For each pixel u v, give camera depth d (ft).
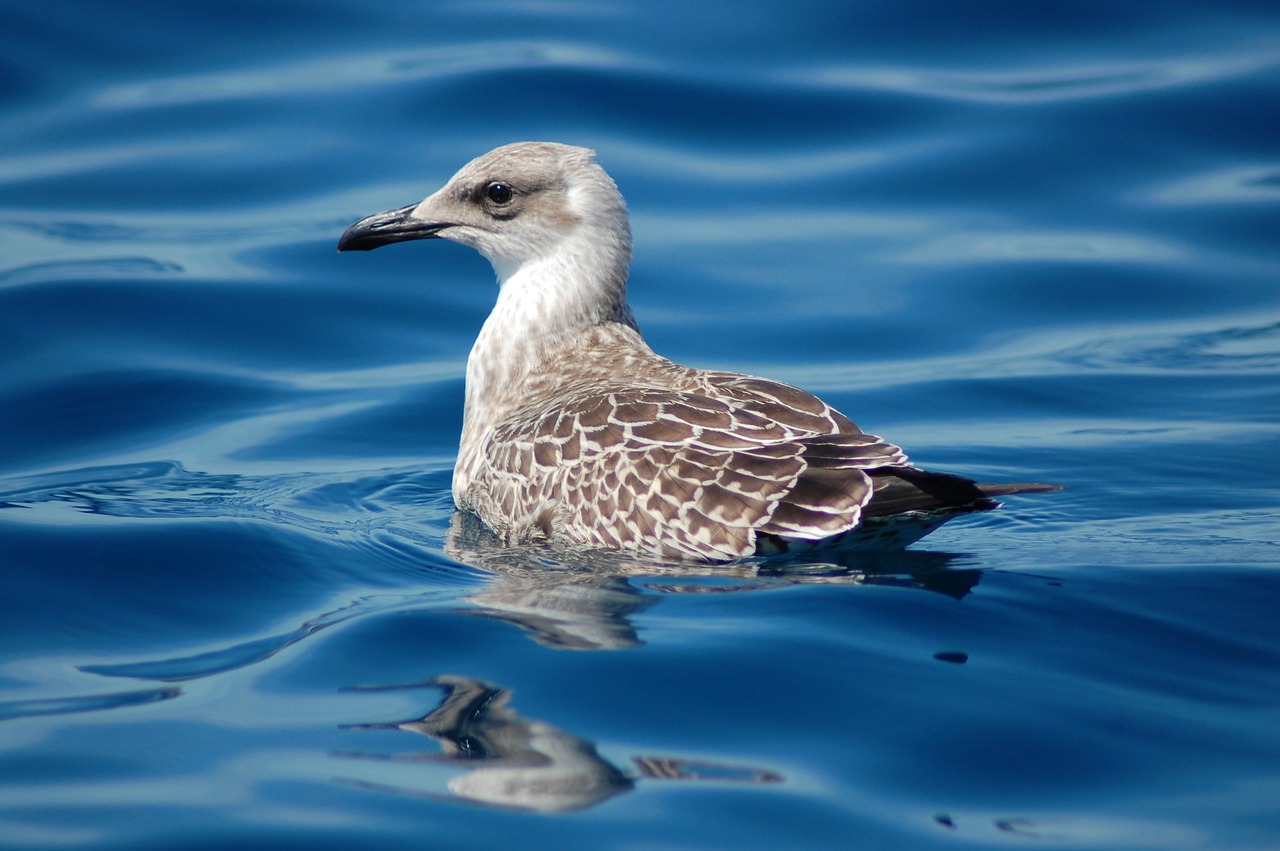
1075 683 31.50
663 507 36.63
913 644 32.96
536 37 77.66
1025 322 61.05
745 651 32.50
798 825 26.55
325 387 56.95
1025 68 74.84
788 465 35.76
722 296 62.69
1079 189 68.18
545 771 28.37
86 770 28.71
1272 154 68.85
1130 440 49.73
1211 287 62.34
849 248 65.77
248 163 69.92
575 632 33.88
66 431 52.54
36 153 70.64
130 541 40.91
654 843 25.98
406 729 30.09
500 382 45.73
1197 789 27.89
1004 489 34.45
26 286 60.80
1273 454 47.93
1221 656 32.71
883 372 57.52
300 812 27.02
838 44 76.18
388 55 76.89
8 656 34.65
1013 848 25.98
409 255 66.33
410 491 47.06
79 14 78.13
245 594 38.17
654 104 72.64
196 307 61.05
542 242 45.83
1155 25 76.23
